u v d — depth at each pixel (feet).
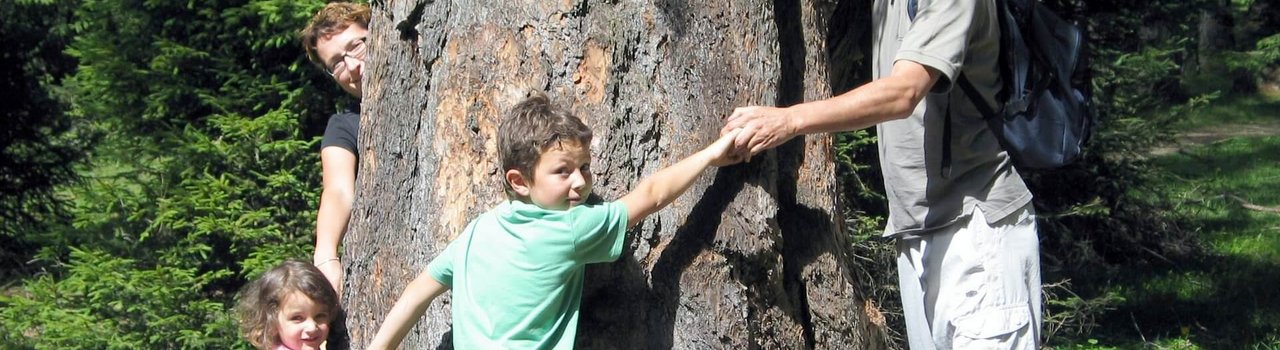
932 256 9.84
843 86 12.09
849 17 11.43
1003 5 9.18
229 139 21.74
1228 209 43.16
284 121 20.86
